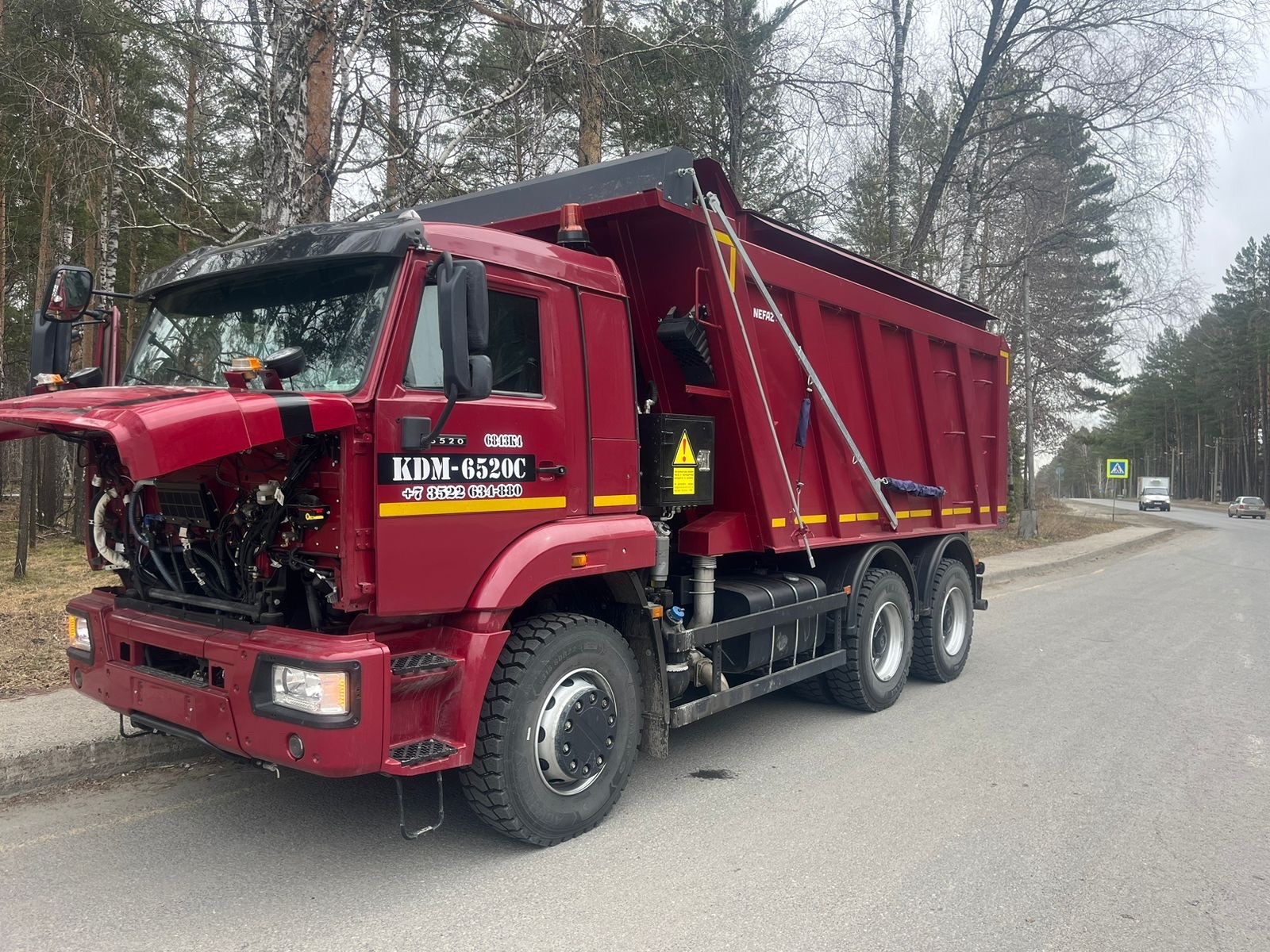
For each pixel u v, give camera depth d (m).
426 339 3.78
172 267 4.53
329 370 3.71
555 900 3.76
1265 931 3.60
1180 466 98.75
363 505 3.53
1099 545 24.80
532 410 4.18
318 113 8.09
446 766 3.72
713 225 5.09
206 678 3.85
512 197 5.44
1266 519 53.50
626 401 4.76
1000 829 4.60
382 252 3.65
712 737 6.24
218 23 8.46
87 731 5.21
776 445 5.69
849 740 6.16
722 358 5.29
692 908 3.70
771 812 4.81
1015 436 31.45
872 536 6.87
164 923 3.52
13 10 10.56
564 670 4.24
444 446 3.77
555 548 4.16
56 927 3.47
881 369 6.96
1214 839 4.51
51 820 4.51
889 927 3.58
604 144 13.78
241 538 3.83
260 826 4.48
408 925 3.53
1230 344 70.00
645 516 4.85
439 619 4.00
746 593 5.56
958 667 8.12
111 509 4.43
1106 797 5.09
